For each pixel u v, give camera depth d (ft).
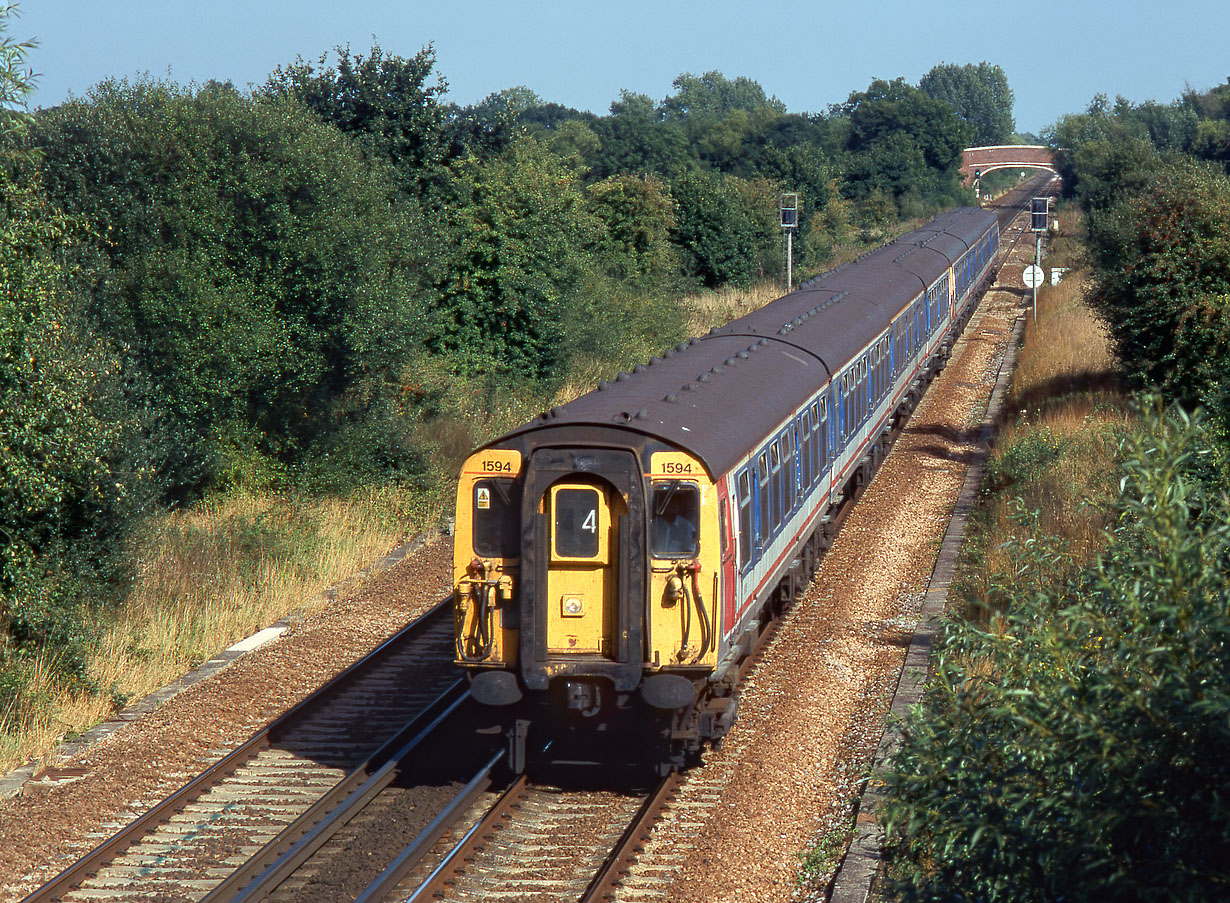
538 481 131.75
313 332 247.70
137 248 237.04
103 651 178.91
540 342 359.87
